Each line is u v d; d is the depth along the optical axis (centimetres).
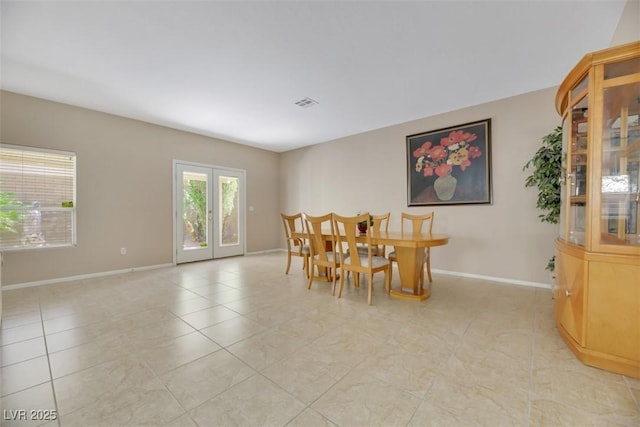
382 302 299
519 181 363
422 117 446
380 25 229
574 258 191
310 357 188
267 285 368
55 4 201
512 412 136
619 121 179
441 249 429
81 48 256
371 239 300
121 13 211
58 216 385
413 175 458
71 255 393
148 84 329
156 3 202
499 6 208
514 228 368
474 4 206
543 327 233
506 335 218
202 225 551
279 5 205
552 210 307
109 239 429
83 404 144
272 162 682
